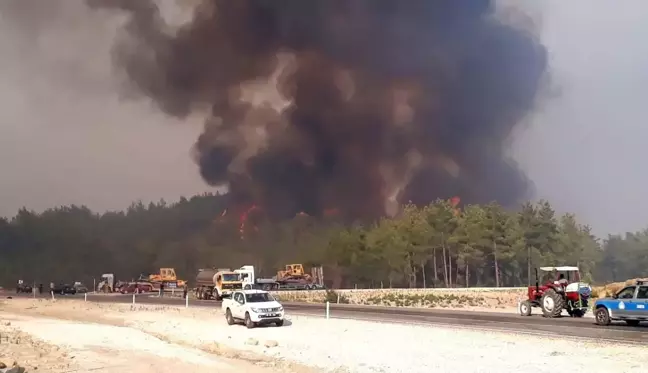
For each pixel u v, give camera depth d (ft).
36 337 65.41
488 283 276.82
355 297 181.68
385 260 264.31
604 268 305.12
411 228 265.95
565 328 74.54
